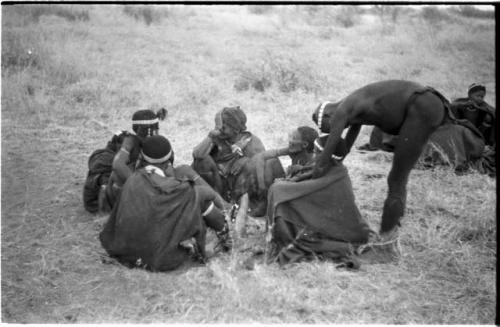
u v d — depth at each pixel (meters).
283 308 3.84
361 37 16.27
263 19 18.88
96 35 13.89
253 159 5.25
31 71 10.07
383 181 6.32
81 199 5.75
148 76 10.52
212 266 4.25
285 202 4.43
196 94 9.42
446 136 6.69
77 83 9.69
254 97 9.70
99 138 7.57
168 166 4.68
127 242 4.29
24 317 3.75
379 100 4.31
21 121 7.93
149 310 3.86
